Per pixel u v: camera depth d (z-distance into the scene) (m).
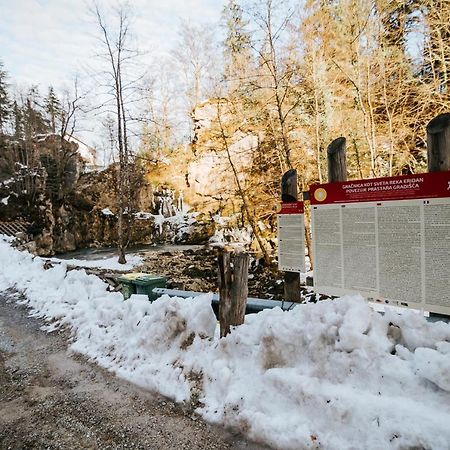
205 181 25.22
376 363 2.43
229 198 20.80
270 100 14.83
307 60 13.73
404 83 12.42
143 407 2.97
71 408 3.04
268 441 2.38
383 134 13.19
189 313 3.68
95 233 23.69
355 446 2.13
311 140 14.71
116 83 16.67
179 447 2.45
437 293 2.60
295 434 2.31
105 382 3.46
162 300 3.95
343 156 3.31
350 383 2.45
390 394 2.28
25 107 32.75
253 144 17.75
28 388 3.46
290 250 3.84
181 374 3.22
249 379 2.84
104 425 2.76
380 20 12.55
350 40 13.13
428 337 2.47
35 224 21.39
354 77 13.18
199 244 22.58
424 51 12.27
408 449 1.99
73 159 26.52
